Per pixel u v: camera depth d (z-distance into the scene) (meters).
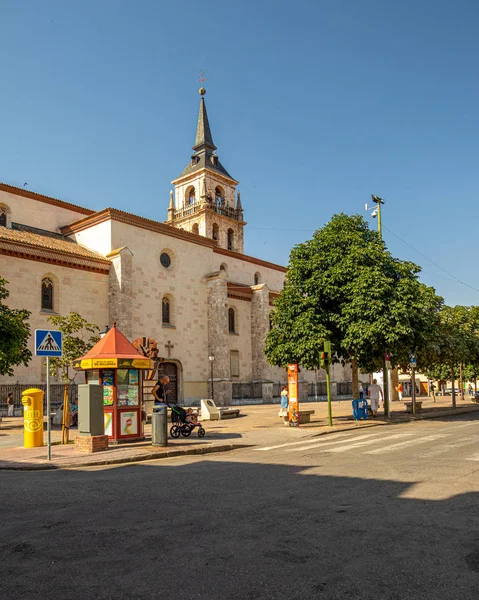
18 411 29.94
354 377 25.94
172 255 42.91
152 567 5.02
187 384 42.16
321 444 16.03
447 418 26.89
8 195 37.44
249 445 16.80
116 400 16.33
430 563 5.10
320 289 24.66
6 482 10.03
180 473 10.81
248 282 55.16
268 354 26.16
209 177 59.81
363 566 5.01
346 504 7.53
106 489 9.01
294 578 4.71
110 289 36.78
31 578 4.80
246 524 6.50
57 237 39.47
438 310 32.91
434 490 8.38
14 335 22.88
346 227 25.88
